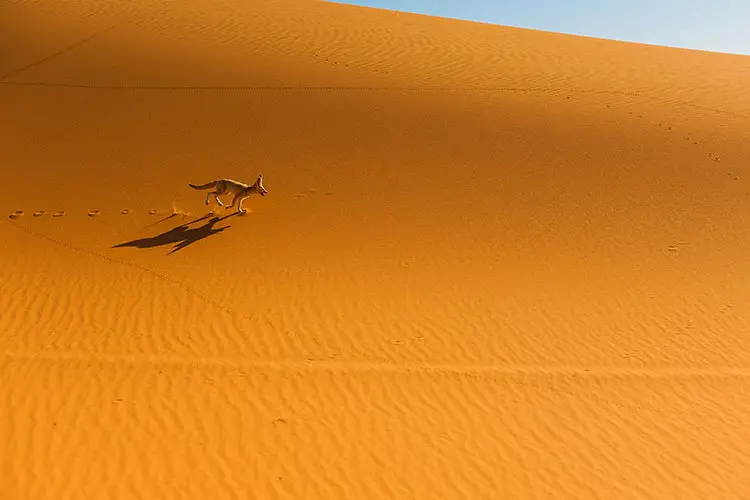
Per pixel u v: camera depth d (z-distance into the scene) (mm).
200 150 16453
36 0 23125
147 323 11180
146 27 22156
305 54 21406
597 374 10703
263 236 13898
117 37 21297
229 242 13648
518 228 14703
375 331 11414
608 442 9281
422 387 10117
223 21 23250
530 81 21219
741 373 10945
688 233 14992
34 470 8055
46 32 21219
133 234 13805
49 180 15195
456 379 10352
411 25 25562
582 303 12609
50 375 9750
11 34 20906
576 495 8320
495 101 19578
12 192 14703
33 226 13758
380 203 15102
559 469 8734
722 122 19812
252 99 18484
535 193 15859
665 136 18641
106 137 16766
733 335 11953
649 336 11820
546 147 17547
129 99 18219
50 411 9039
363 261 13336
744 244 14758
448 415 9578
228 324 11297
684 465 8945
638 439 9375
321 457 8625
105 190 15039
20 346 10375
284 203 14969
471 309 12195
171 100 18250
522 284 13039
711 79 23000
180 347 10641
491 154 17047
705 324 12227
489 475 8547
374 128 17641
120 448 8500
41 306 11445
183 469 8250
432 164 16500
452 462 8719
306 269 12984
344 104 18578
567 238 14523
